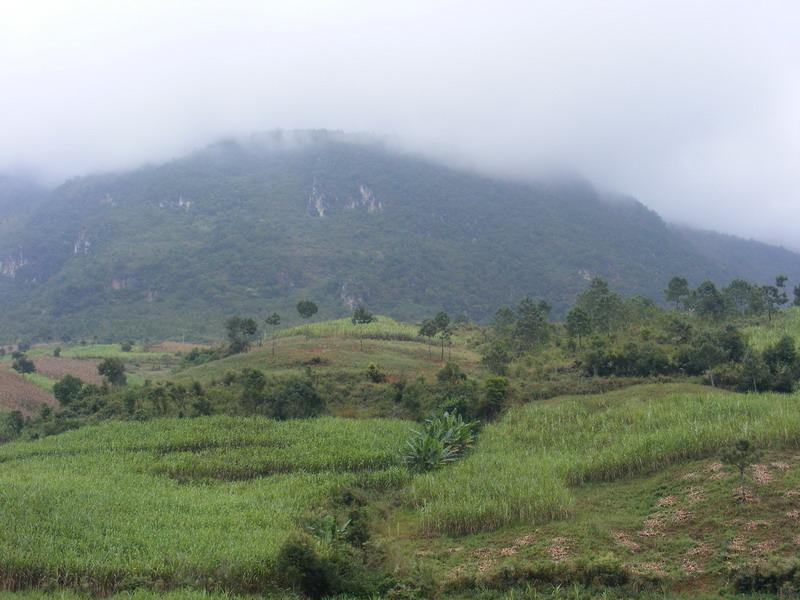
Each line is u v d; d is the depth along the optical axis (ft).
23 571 72.59
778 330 202.49
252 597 70.74
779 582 64.49
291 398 154.61
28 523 84.23
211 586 73.00
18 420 186.39
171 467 121.70
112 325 538.06
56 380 284.61
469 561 79.41
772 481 86.53
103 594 71.77
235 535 84.99
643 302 255.09
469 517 90.58
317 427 142.31
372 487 113.29
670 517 84.17
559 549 78.48
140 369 340.59
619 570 70.33
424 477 111.65
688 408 123.75
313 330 275.80
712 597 64.64
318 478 114.42
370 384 179.01
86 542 80.07
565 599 67.62
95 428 149.07
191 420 149.48
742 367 150.92
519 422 135.64
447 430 129.29
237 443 134.92
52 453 134.21
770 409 115.65
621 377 161.89
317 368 199.93
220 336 506.89
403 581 72.74
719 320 227.81
